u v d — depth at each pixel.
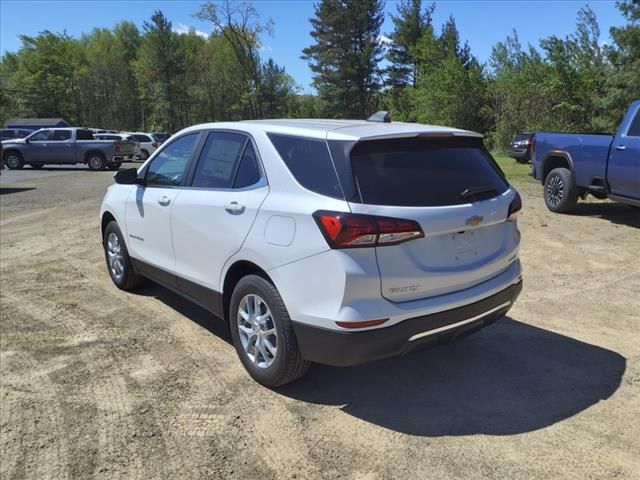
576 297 5.60
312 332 3.28
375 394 3.69
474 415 3.42
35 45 75.75
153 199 4.86
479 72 37.44
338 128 3.59
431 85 39.25
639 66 23.61
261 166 3.76
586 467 2.89
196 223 4.22
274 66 69.81
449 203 3.40
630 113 8.55
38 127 53.62
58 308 5.41
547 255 7.24
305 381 3.87
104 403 3.60
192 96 75.25
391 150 3.42
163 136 35.91
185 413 3.46
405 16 58.44
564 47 29.56
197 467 2.93
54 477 2.87
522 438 3.16
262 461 2.98
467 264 3.49
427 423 3.33
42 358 4.28
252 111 70.38
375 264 3.12
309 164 3.44
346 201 3.16
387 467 2.92
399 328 3.19
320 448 3.09
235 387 3.79
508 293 3.81
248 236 3.66
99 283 6.24
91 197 14.19
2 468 2.94
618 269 6.59
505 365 4.10
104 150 24.44
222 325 4.94
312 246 3.23
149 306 5.45
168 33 72.25
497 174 3.97
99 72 81.81
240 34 57.97
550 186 10.33
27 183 18.00
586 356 4.24
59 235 9.02
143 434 3.24
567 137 9.80
